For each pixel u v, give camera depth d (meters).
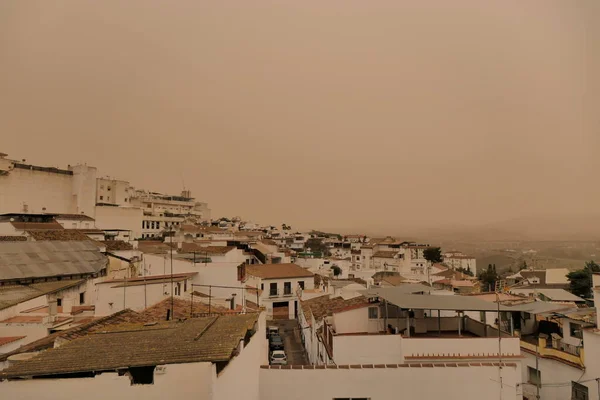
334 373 17.80
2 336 22.00
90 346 13.00
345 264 88.81
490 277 84.31
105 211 99.75
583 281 68.38
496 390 18.02
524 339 29.19
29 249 37.16
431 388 17.89
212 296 32.75
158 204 147.12
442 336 23.14
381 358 21.03
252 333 16.31
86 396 10.87
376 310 25.39
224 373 11.66
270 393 17.59
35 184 90.56
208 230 101.00
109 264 43.00
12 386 10.91
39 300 27.55
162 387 10.88
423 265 103.88
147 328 15.77
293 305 62.31
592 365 22.69
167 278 29.81
